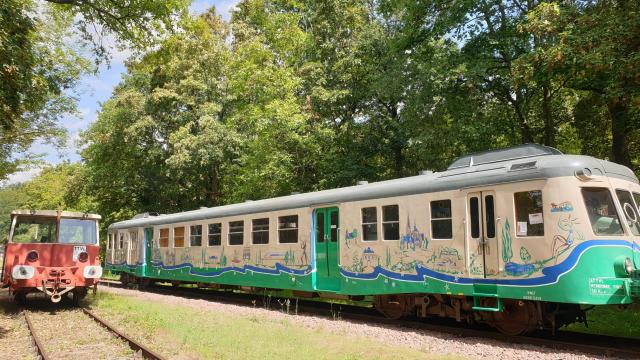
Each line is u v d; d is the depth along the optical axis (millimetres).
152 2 14617
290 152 21797
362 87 22609
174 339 9023
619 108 14828
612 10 11266
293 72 23156
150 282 22062
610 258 7961
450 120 17281
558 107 19109
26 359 8023
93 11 14797
